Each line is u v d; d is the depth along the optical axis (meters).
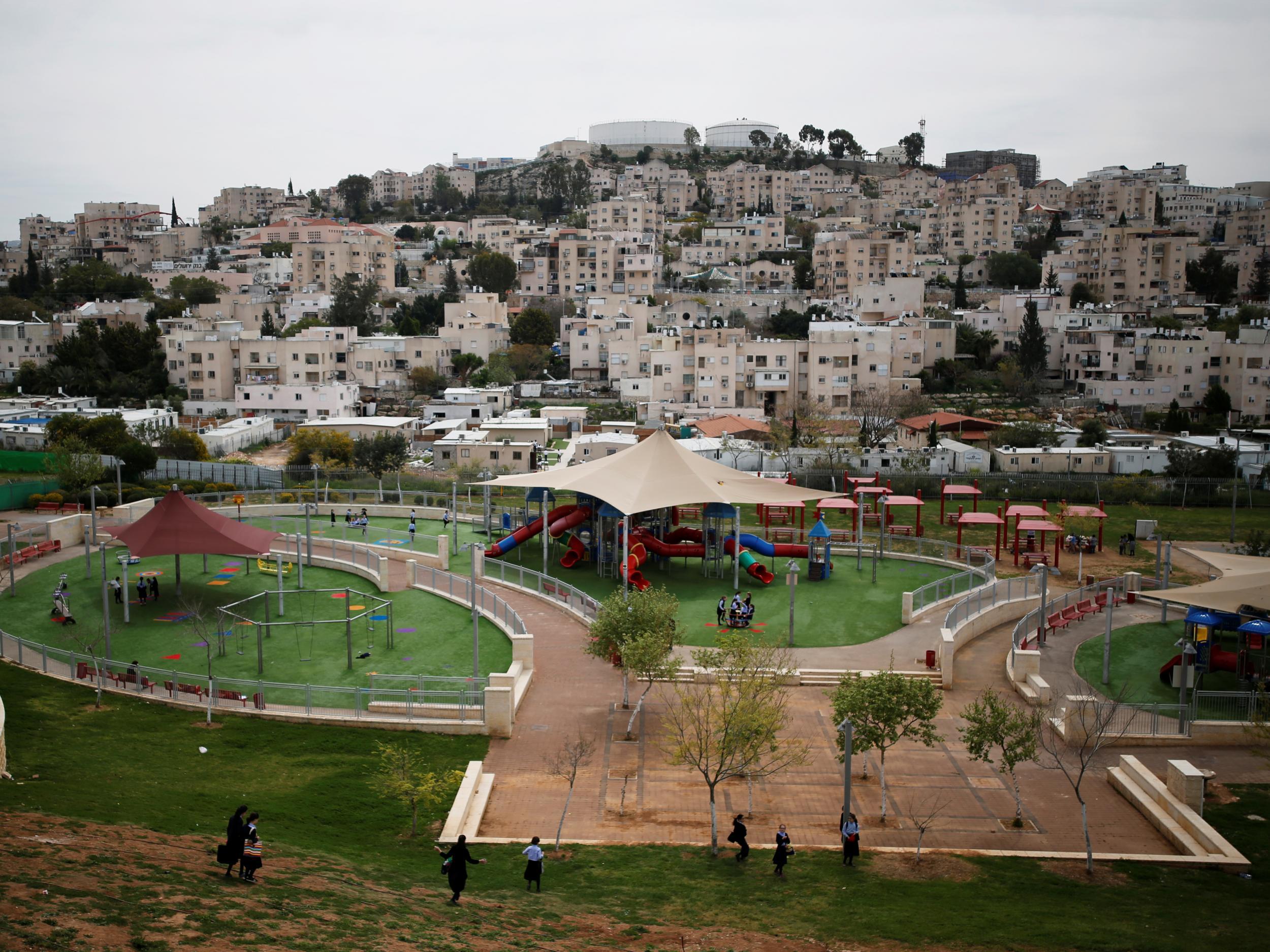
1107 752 41.09
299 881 25.78
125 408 143.00
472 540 74.00
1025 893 29.08
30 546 68.06
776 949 24.53
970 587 61.34
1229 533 85.31
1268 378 146.62
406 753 34.94
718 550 65.56
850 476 100.19
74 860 23.80
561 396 167.25
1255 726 37.44
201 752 38.88
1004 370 166.38
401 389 170.88
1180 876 30.72
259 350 156.62
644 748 40.62
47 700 43.38
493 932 24.14
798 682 47.78
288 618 56.81
